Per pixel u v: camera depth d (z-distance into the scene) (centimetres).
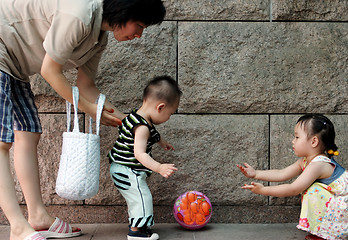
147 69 321
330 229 254
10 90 237
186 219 289
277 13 322
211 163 320
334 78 322
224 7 322
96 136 256
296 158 320
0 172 226
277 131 320
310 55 322
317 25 321
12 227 226
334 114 323
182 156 319
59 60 229
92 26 230
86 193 252
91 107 266
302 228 257
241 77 321
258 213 320
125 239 273
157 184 319
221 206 320
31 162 268
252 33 322
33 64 251
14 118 263
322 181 260
